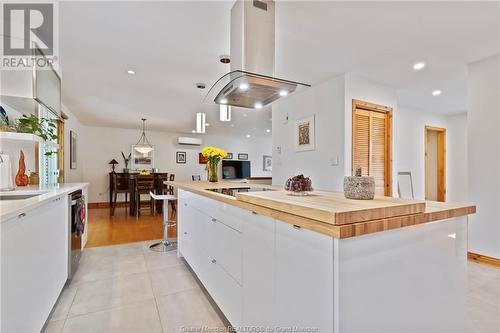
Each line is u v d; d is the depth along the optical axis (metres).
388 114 3.68
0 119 2.22
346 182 1.31
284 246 1.15
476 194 2.86
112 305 1.97
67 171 5.14
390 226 0.99
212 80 3.43
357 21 2.10
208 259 2.07
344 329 0.91
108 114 5.60
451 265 1.27
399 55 2.73
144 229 4.43
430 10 1.95
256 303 1.36
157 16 2.04
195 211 2.43
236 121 6.34
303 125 3.90
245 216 1.47
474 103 2.89
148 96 4.19
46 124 3.09
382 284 1.01
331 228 0.88
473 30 2.24
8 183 2.35
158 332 1.66
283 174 4.36
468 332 1.62
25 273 1.35
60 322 1.76
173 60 2.83
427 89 3.85
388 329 1.03
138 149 7.46
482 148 2.82
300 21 2.11
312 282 1.00
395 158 3.70
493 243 2.74
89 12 1.97
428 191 5.85
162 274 2.55
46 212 1.69
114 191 6.32
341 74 3.26
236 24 1.93
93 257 3.01
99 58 2.78
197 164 8.73
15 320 1.24
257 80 1.98
